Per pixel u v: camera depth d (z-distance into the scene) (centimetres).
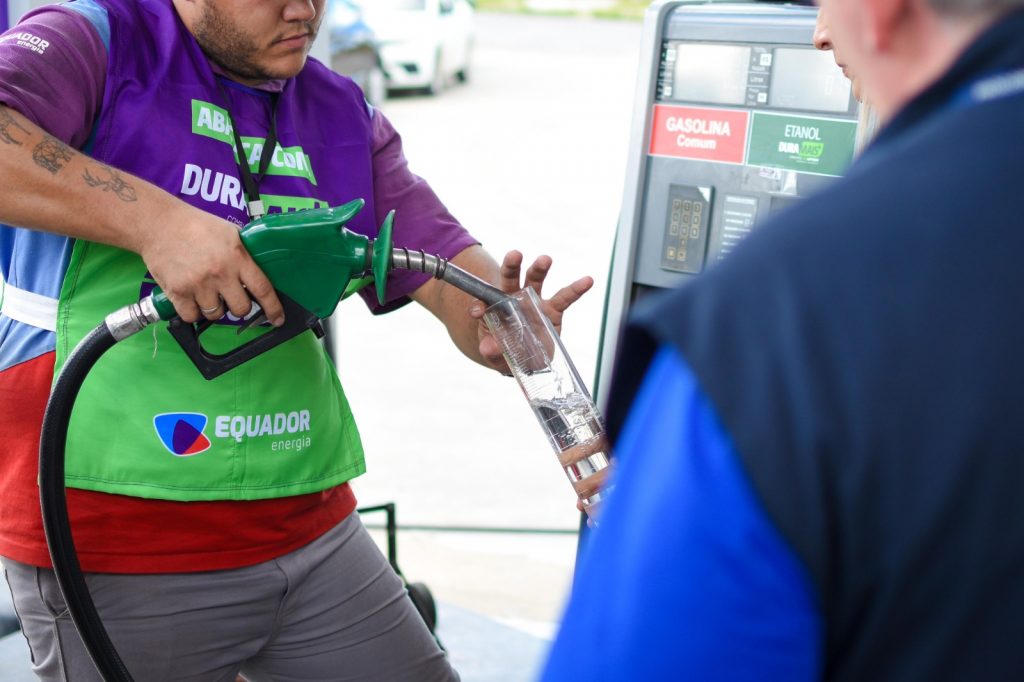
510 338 140
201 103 144
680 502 59
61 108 132
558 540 357
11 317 146
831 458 56
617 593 62
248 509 147
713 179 182
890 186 59
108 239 130
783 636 58
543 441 436
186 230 128
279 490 148
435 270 137
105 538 142
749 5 180
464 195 602
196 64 145
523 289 142
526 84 731
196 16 142
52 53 132
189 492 142
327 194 157
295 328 136
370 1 602
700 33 180
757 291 59
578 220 582
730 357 58
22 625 150
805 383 56
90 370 142
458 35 686
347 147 160
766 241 60
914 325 56
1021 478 56
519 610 305
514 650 261
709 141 182
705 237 184
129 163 139
